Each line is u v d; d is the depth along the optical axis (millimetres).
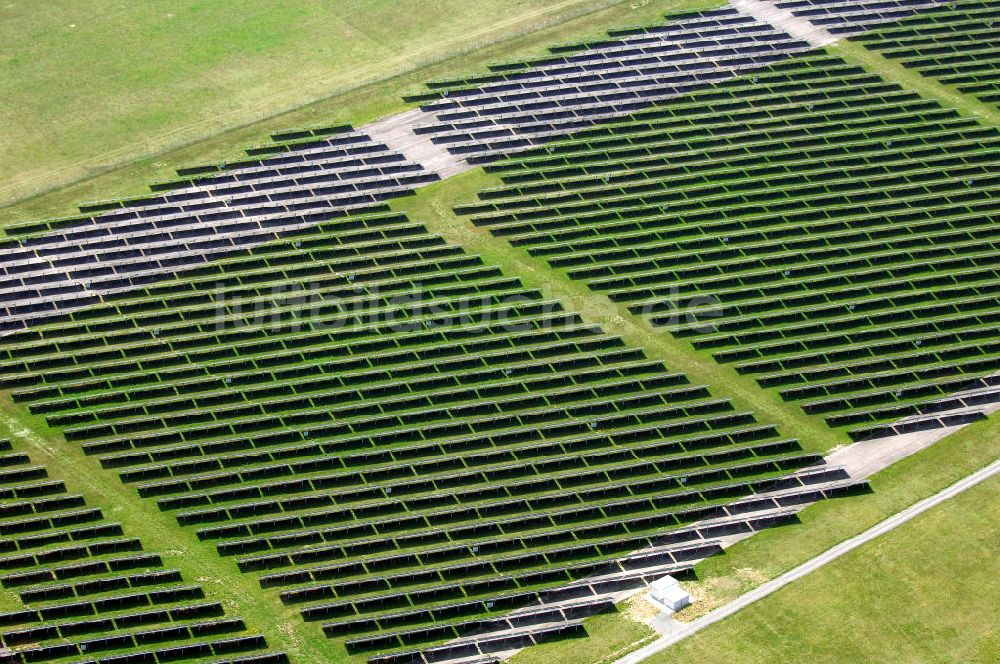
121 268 146875
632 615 110875
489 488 121875
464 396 132125
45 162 163500
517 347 138000
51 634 108375
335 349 137500
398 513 119750
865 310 143750
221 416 129750
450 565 114938
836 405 132625
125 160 163500
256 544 116312
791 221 155375
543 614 110875
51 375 133750
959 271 149000
